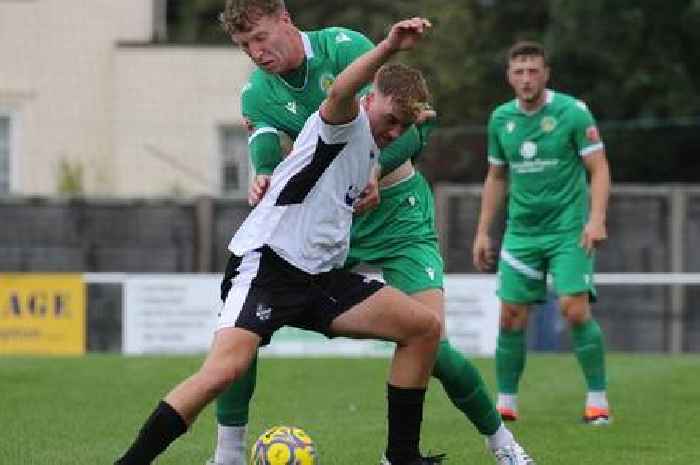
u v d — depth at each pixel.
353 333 14.92
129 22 67.25
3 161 67.38
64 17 66.94
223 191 67.44
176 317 41.62
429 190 17.83
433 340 15.21
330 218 14.53
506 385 23.03
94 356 36.62
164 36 74.06
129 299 41.66
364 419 22.95
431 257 17.30
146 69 67.00
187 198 51.16
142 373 30.53
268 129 16.58
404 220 17.27
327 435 21.00
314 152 14.34
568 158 22.86
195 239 51.12
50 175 66.88
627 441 20.30
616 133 69.69
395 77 14.52
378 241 17.25
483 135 69.94
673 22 69.69
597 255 48.44
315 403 25.19
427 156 69.75
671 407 24.62
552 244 22.92
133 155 66.94
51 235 51.91
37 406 24.59
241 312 14.33
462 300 40.44
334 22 80.25
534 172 22.95
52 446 19.89
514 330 23.03
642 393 26.89
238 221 51.00
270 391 27.11
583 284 22.70
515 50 22.83
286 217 14.50
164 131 67.06
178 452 19.30
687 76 70.12
